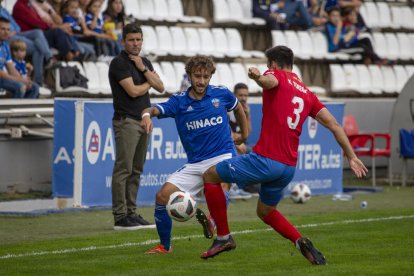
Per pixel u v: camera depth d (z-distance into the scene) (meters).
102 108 30.28
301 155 35.91
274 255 19.80
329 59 49.69
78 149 29.69
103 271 17.59
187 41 45.25
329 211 30.19
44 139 34.94
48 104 35.59
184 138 19.56
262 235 23.20
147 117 18.73
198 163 19.44
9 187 33.84
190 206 18.81
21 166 34.25
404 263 18.56
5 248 20.84
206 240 22.28
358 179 44.12
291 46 48.78
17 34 36.66
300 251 18.36
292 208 31.22
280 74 17.88
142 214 28.80
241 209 30.56
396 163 42.81
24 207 30.45
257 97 45.19
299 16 49.84
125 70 24.53
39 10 37.81
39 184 34.84
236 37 47.22
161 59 44.47
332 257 19.48
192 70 18.89
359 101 46.38
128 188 25.20
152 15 45.47
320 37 50.44
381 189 38.19
